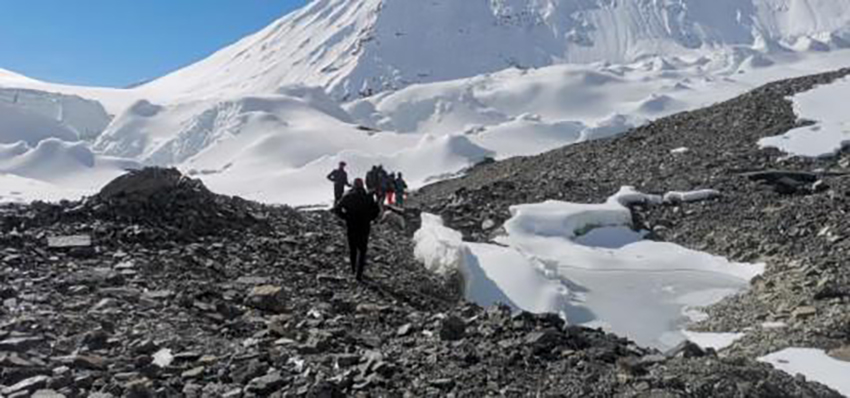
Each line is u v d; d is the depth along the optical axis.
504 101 164.75
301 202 57.06
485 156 76.44
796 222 21.97
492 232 24.41
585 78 168.12
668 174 30.28
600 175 32.47
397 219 24.73
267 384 7.58
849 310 13.80
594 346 9.65
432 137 82.38
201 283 11.99
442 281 16.62
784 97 40.84
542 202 27.30
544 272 18.31
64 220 14.26
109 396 7.00
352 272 14.63
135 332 9.08
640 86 162.75
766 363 10.57
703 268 20.52
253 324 10.05
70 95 170.12
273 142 102.75
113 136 144.50
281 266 14.16
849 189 24.53
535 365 8.80
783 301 15.78
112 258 12.66
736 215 24.22
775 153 31.78
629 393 7.92
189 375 7.80
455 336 9.77
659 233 24.34
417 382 8.10
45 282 10.88
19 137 131.38
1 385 7.16
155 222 14.99
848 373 10.88
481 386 8.08
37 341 8.27
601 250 22.78
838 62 198.50
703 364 8.94
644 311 16.69
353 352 9.04
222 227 15.95
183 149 134.12
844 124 34.09
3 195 50.66
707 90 146.88
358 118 160.38
